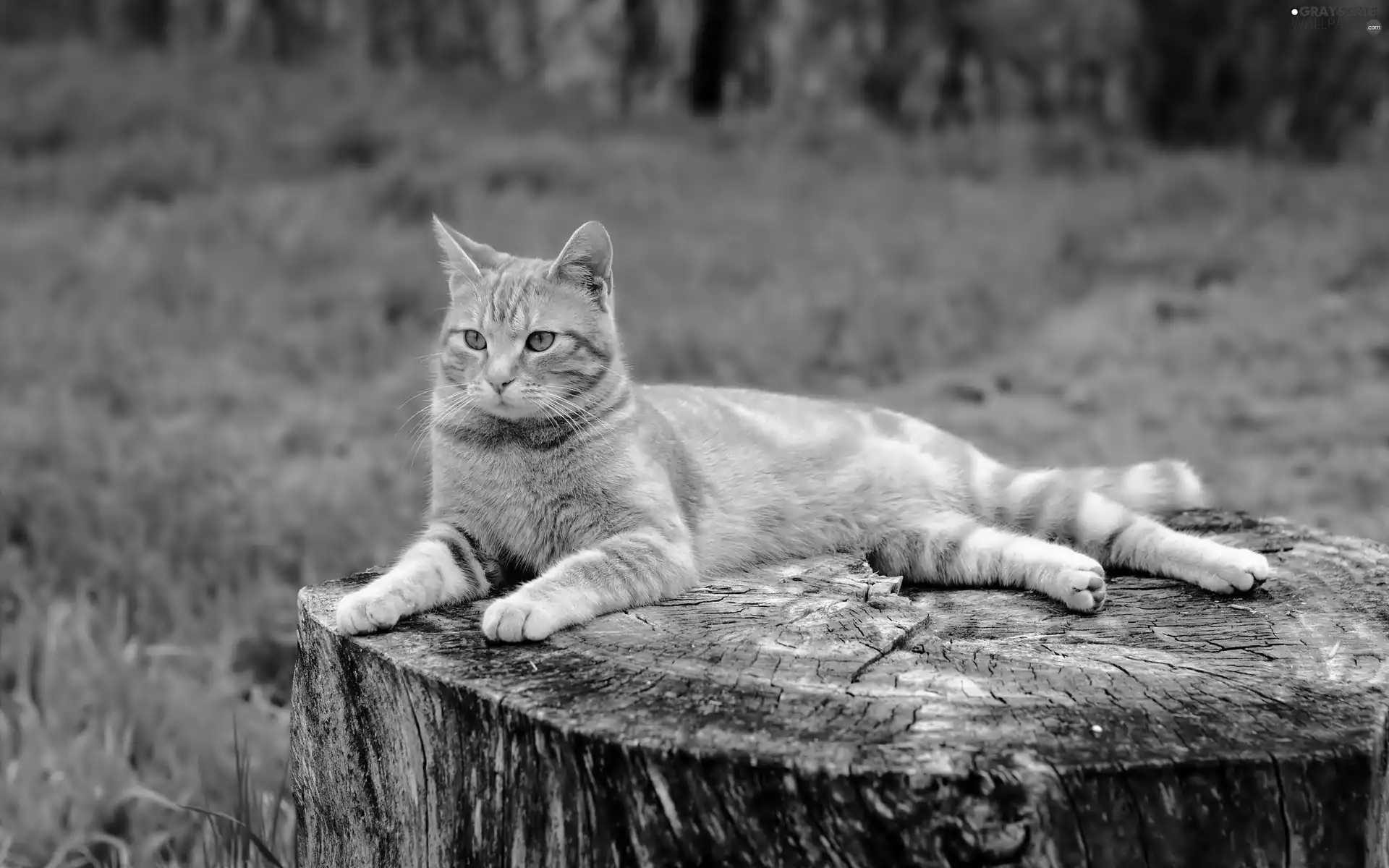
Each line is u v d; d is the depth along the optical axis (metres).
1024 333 3.37
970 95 5.59
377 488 2.41
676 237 3.97
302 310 3.40
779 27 5.74
